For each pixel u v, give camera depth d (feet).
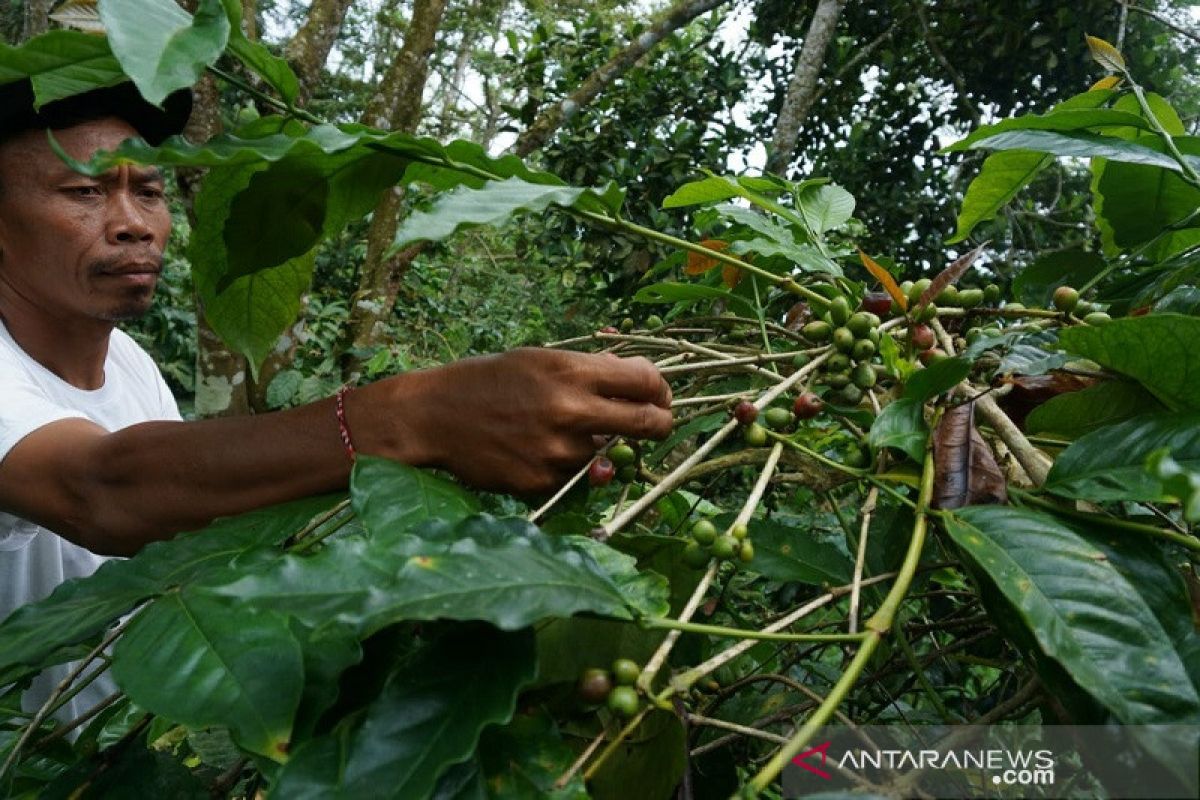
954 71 13.43
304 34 8.70
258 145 2.40
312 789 1.52
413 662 1.66
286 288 3.41
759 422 2.83
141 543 2.66
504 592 1.57
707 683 2.50
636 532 3.29
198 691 1.68
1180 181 3.36
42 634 1.96
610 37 13.65
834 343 2.80
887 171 14.24
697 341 4.15
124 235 4.04
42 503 2.82
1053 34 13.01
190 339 17.04
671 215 12.19
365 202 3.03
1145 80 12.95
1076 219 13.23
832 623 2.83
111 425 4.97
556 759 1.69
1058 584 1.80
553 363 2.35
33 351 4.54
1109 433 2.18
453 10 41.86
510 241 27.99
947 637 3.67
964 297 3.05
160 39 2.03
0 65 2.29
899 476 2.54
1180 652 1.86
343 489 2.48
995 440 2.74
